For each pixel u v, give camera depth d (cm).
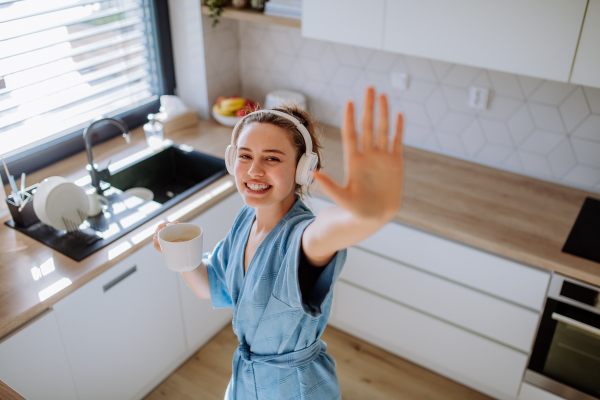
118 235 190
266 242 104
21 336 157
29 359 162
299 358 112
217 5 254
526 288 192
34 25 202
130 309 195
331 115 278
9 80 200
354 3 209
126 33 249
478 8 185
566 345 193
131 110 268
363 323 245
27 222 193
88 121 244
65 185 184
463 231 196
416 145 259
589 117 211
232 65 292
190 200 216
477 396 231
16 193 188
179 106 272
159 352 219
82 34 223
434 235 204
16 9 194
